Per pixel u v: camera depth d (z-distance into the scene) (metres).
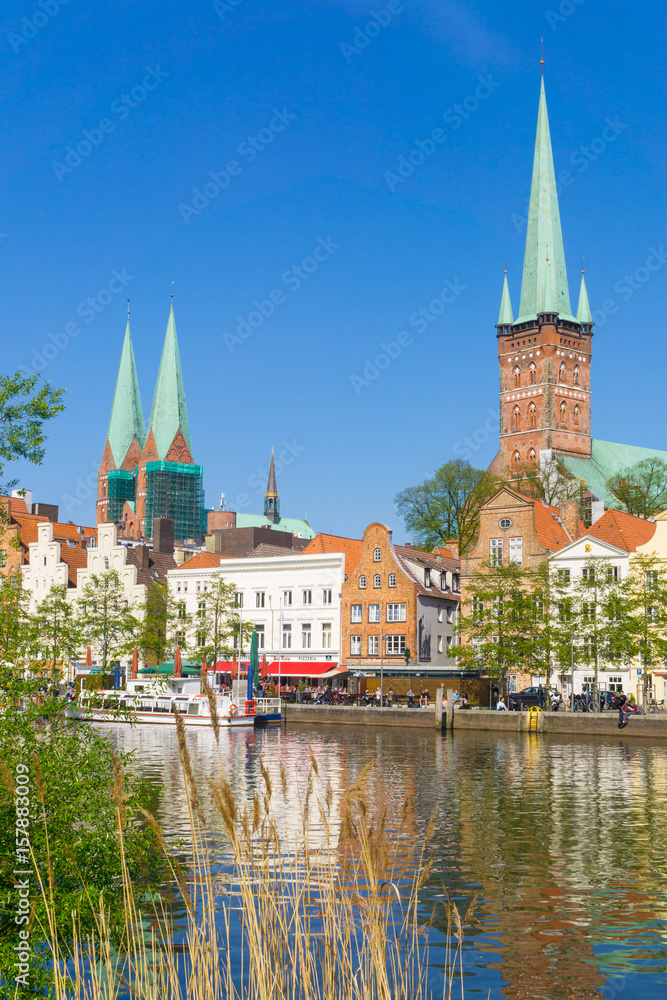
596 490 169.25
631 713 67.06
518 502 92.94
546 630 74.75
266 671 93.50
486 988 15.70
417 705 82.06
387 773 42.94
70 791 15.75
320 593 100.19
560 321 180.12
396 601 94.69
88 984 13.88
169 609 99.69
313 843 23.91
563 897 21.14
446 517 113.75
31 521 128.62
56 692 17.42
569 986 15.91
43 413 28.52
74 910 14.02
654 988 15.89
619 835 28.06
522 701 80.50
